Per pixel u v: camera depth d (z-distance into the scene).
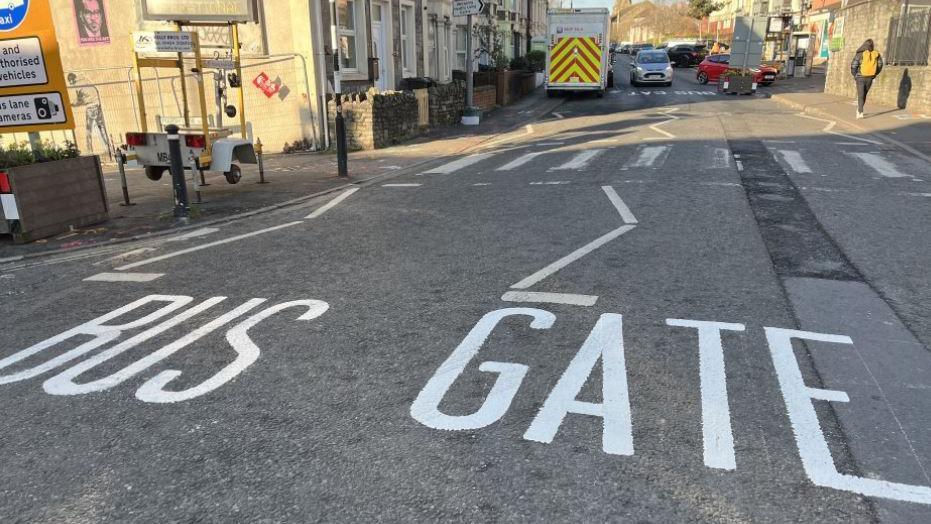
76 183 8.26
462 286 5.49
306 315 4.98
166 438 3.39
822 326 4.49
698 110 20.86
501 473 3.00
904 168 10.37
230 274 6.13
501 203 8.77
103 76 16.25
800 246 6.37
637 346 4.23
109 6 15.80
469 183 10.49
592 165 11.46
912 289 5.18
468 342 4.37
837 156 11.54
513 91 26.77
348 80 17.62
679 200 8.43
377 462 3.11
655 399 3.59
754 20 27.17
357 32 18.11
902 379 3.76
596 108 23.30
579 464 3.05
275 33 15.73
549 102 26.25
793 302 4.93
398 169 12.56
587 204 8.41
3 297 5.77
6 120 8.02
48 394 3.91
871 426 3.31
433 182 10.82
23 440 3.42
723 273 5.61
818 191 8.82
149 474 3.09
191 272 6.26
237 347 4.45
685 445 3.17
